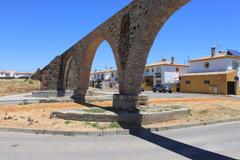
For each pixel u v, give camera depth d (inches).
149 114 535.2
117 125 487.8
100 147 348.2
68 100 915.4
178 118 592.7
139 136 431.5
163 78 2564.0
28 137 411.5
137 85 588.7
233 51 1980.8
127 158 293.7
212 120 591.8
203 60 2085.4
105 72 3703.3
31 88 1565.0
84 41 956.0
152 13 525.7
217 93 1856.5
